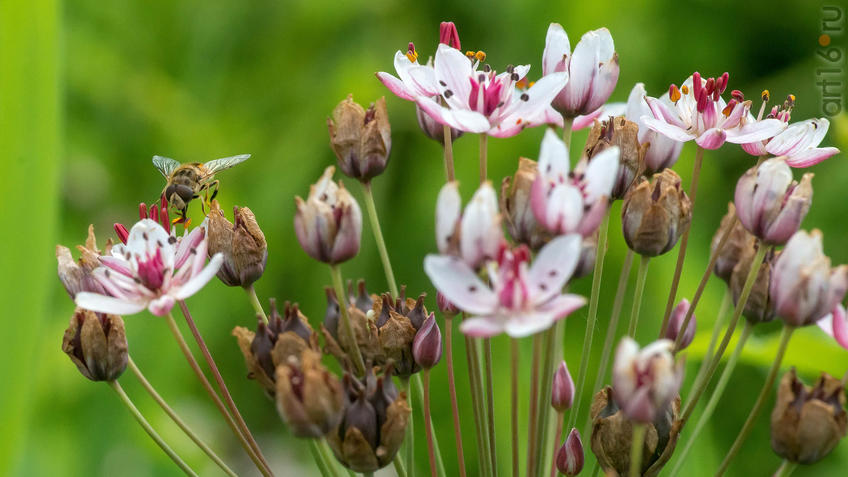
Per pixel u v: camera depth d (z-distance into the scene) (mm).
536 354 452
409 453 479
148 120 670
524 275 439
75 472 546
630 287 597
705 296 579
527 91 477
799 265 450
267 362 460
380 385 447
